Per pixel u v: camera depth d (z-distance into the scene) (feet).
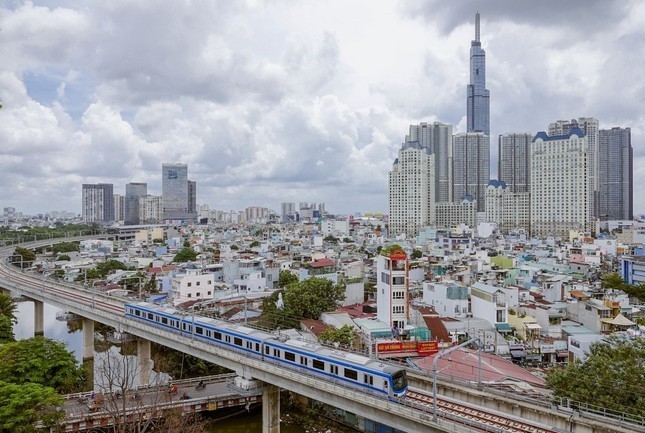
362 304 391.65
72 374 225.56
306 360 195.42
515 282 435.12
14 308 392.47
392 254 304.50
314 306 330.34
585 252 607.37
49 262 653.30
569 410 156.97
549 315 319.27
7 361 214.28
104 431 202.18
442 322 305.94
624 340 194.18
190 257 641.40
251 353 219.82
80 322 457.27
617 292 368.48
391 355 240.73
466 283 396.37
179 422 181.98
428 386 195.11
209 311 357.20
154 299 401.49
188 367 286.87
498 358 246.47
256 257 595.88
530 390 189.88
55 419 179.83
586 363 178.50
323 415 238.07
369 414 171.53
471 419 160.97
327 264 523.29
